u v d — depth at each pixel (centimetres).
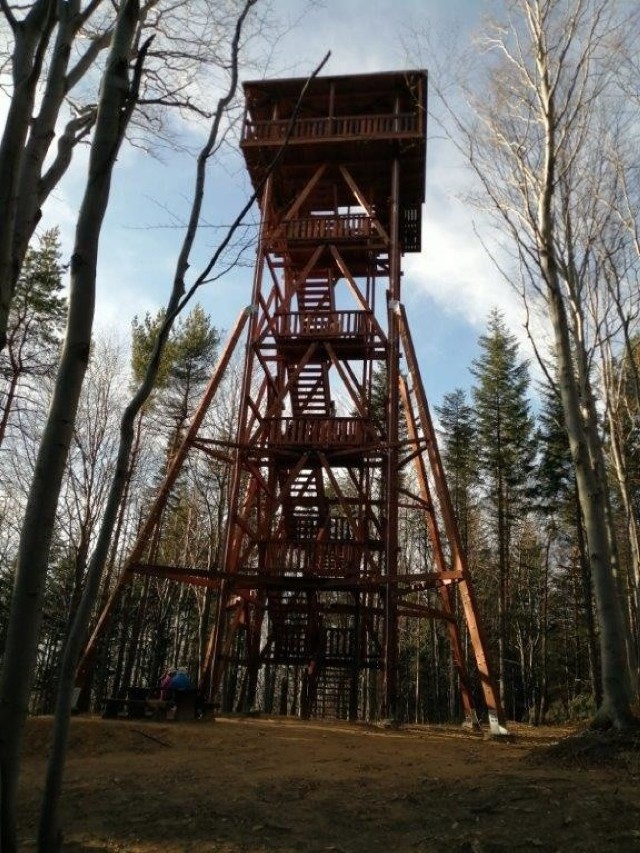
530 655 3656
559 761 926
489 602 3994
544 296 1292
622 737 934
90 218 392
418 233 2244
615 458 2067
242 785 835
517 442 3531
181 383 3203
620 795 712
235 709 2688
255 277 1916
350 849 632
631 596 2388
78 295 381
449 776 859
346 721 1546
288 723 1451
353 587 1795
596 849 598
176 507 3331
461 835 644
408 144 1944
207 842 663
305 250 2036
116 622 3092
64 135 705
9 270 402
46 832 329
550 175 1232
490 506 3772
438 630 3991
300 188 2175
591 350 1566
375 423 1973
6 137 410
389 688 1600
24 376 2495
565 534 3709
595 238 1546
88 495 2502
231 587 1744
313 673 2025
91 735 1164
